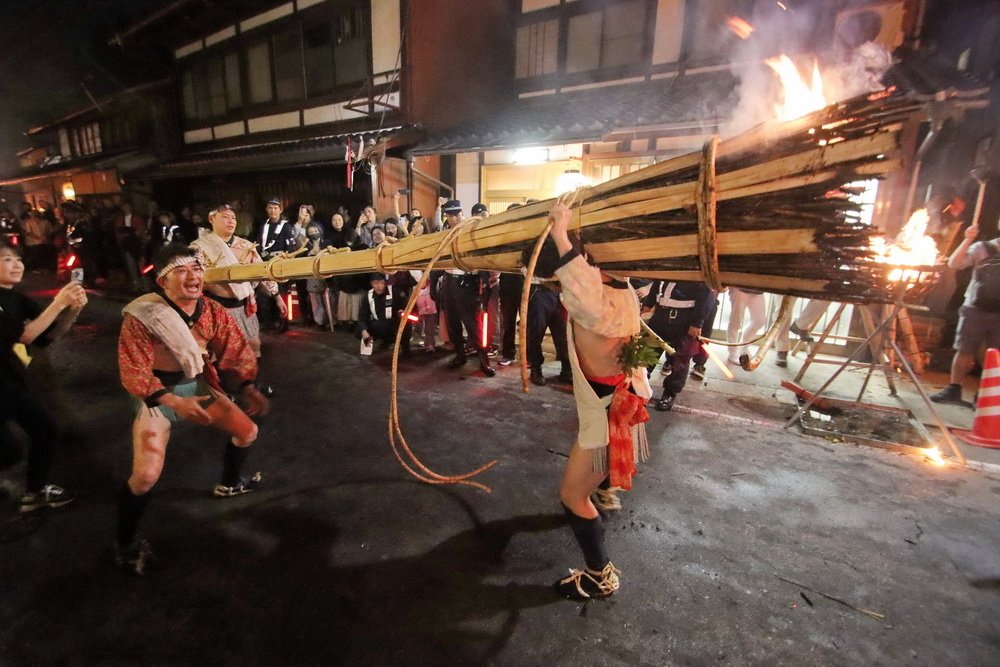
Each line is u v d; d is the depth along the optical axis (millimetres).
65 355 6430
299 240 7199
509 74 9633
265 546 2691
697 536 2771
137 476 2311
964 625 2172
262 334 7492
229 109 11805
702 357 5172
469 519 2938
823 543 2709
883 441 3799
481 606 2289
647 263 1691
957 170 5676
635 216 1620
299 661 2006
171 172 11680
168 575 2473
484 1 9211
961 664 1989
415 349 6602
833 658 2021
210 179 12195
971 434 3928
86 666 1981
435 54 8703
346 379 5426
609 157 7121
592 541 2236
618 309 1917
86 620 2197
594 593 2316
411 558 2604
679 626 2176
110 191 16484
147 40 12156
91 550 2654
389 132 8328
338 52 9422
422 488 3266
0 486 3291
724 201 1482
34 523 2885
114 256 12617
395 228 6781
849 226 1362
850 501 3092
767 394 4879
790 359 5965
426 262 2291
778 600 2318
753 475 3396
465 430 4133
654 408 4520
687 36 7516
